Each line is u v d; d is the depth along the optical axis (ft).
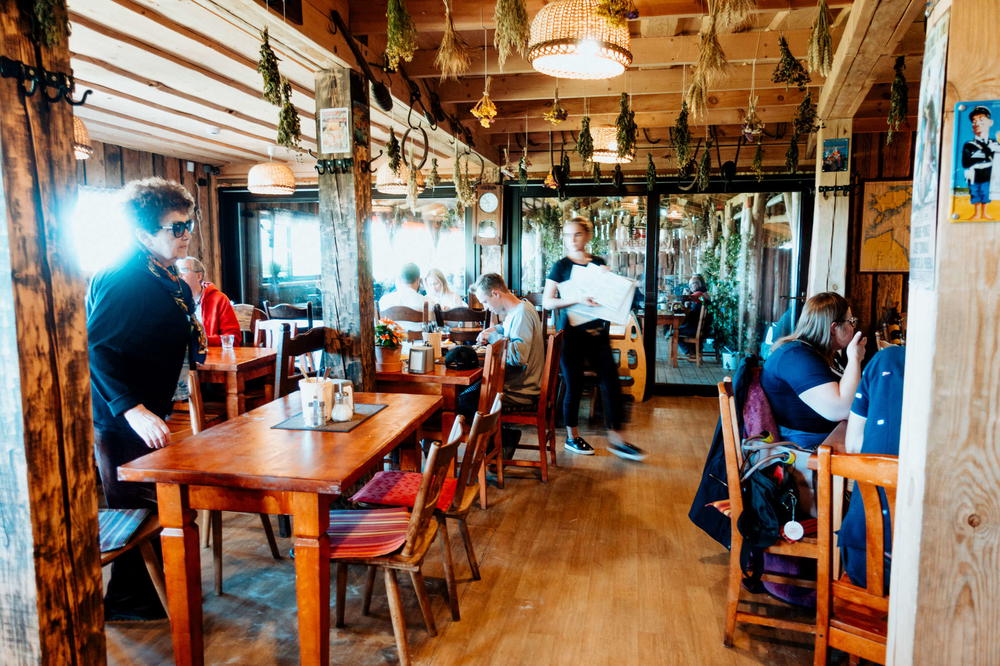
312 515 6.15
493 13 10.41
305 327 21.52
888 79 14.64
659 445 15.81
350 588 9.01
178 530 6.44
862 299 18.13
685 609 8.48
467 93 14.96
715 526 8.56
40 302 4.83
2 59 4.51
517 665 7.30
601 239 22.22
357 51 10.77
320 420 7.80
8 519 4.82
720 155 20.57
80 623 5.25
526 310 13.50
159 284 7.34
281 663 7.34
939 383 4.25
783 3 10.09
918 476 4.44
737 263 21.45
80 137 13.01
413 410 8.56
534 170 22.00
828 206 16.29
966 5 4.00
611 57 7.88
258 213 25.53
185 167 23.41
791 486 7.60
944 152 4.14
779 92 15.60
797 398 8.24
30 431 4.76
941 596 4.39
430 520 7.64
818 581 6.21
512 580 9.21
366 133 11.31
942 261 4.17
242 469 6.20
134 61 12.05
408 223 24.76
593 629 8.01
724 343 21.95
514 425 17.95
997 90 4.00
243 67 12.91
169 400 7.76
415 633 7.91
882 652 5.87
